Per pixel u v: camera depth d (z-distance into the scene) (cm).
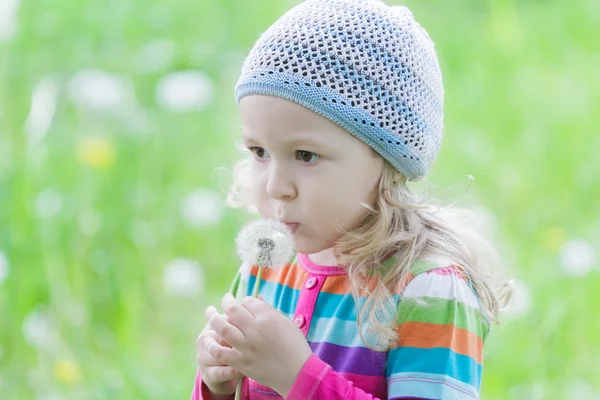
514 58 763
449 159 629
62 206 521
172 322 527
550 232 565
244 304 265
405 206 280
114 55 614
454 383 255
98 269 523
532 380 471
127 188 553
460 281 270
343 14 273
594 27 799
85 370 479
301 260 292
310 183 263
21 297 494
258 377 258
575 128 661
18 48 582
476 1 894
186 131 599
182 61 634
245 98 271
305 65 264
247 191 341
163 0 661
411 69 278
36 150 539
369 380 264
